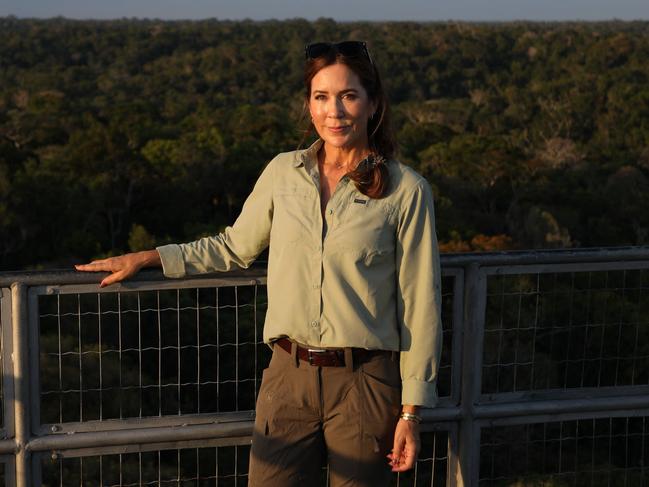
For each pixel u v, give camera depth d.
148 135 42.16
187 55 91.25
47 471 4.20
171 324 7.33
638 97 63.56
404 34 106.31
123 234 32.22
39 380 2.07
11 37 101.19
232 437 2.20
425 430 2.29
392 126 1.86
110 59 95.75
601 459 3.09
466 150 38.88
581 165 45.47
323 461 1.96
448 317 2.30
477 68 90.38
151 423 2.13
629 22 182.25
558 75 83.69
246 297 4.69
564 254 2.26
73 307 7.54
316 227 1.80
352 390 1.82
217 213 35.34
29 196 28.38
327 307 1.80
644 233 33.66
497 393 2.30
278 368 1.88
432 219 1.82
